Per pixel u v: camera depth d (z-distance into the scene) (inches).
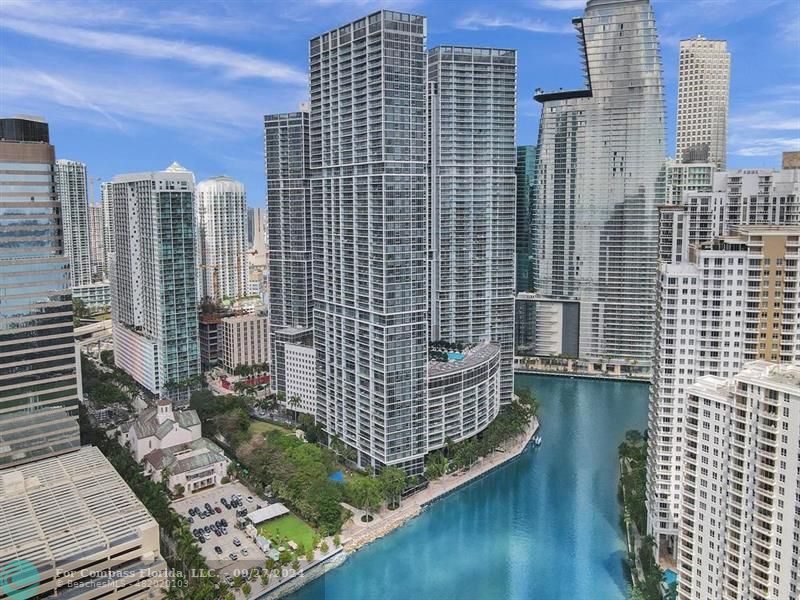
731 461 5964.6
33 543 7047.2
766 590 5708.7
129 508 7854.3
